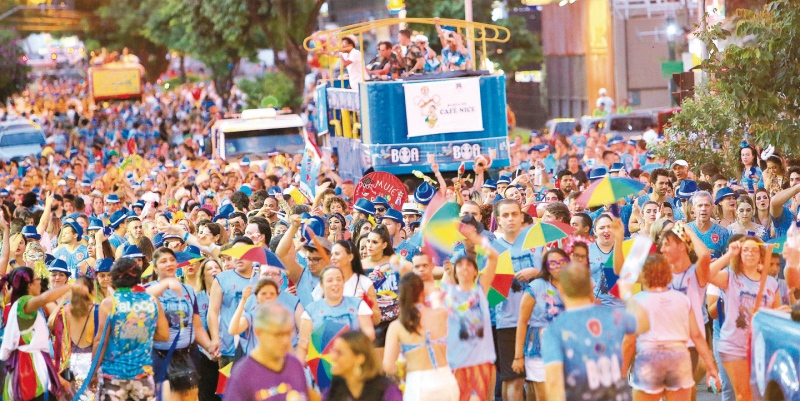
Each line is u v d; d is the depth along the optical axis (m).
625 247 23.66
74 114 119.06
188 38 117.25
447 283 20.31
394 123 47.66
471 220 22.94
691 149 43.03
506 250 23.67
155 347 22.97
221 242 29.58
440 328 18.92
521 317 22.25
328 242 24.67
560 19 109.69
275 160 66.00
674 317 19.69
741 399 22.12
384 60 49.16
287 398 16.34
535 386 22.62
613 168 39.56
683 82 48.44
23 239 31.61
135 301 21.00
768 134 37.78
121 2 159.88
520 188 35.94
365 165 48.56
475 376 19.94
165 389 22.86
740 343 22.03
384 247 24.19
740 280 22.00
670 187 31.67
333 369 16.36
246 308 22.77
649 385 19.69
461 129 48.09
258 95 123.00
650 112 85.06
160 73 165.62
